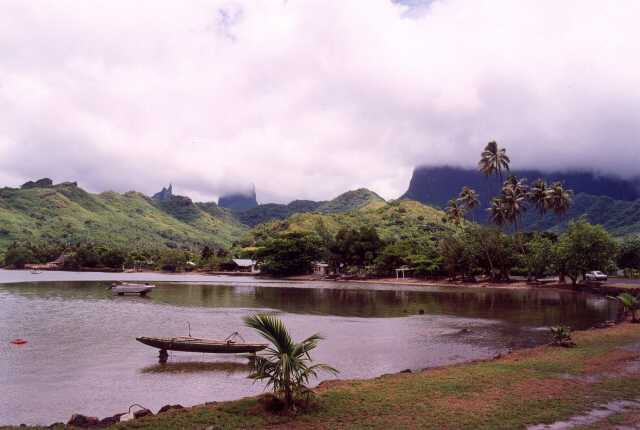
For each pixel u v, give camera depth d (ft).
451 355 97.96
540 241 327.06
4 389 74.54
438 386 61.11
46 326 141.79
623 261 353.92
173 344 95.71
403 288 322.96
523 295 250.57
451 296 252.42
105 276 488.85
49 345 111.34
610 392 57.36
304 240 504.02
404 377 68.39
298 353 53.52
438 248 423.23
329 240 538.06
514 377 65.41
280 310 186.29
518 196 363.97
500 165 385.29
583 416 48.21
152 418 49.52
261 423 47.39
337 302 221.25
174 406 55.57
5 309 187.32
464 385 61.46
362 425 46.32
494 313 172.24
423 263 396.78
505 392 57.77
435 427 45.50
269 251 511.81
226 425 46.91
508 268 342.44
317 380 77.41
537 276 327.47
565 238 279.49
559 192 353.10
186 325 144.25
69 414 63.00
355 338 119.55
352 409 51.42
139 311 181.98
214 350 96.84
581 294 251.39
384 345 109.60
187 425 47.11
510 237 356.59
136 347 108.68
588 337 100.94
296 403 52.54
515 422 46.50
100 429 47.47
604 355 80.64
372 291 295.07
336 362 91.66
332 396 56.75
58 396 70.79
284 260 499.51
